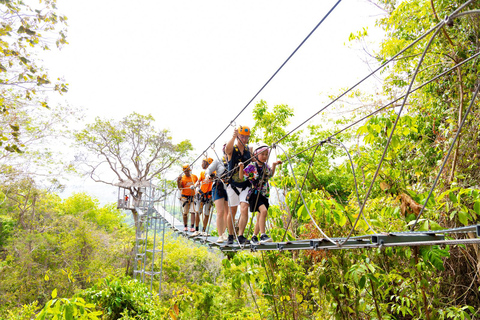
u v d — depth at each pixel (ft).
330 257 13.01
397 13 18.71
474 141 12.94
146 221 58.70
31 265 57.47
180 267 75.15
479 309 12.41
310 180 33.42
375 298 12.26
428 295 12.12
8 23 21.15
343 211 10.96
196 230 22.49
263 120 38.68
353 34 21.88
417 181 15.78
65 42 22.52
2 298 51.47
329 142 8.41
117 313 26.58
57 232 69.46
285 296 16.37
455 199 9.88
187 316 28.45
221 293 30.99
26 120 33.22
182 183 24.58
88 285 58.95
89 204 92.12
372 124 11.46
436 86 16.31
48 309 8.73
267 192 13.65
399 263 13.14
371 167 12.07
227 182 14.25
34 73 22.85
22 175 41.39
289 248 10.83
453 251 14.14
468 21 14.05
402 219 12.39
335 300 13.08
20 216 69.15
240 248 13.66
